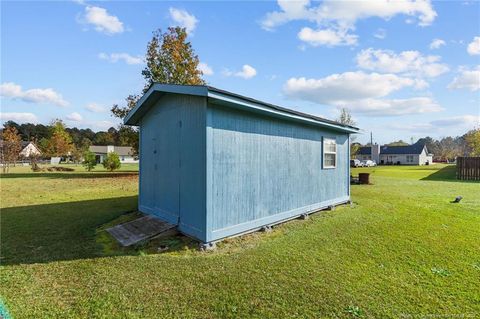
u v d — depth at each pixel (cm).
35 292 303
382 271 361
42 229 573
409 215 693
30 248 453
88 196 1038
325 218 666
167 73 2130
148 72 2109
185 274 349
